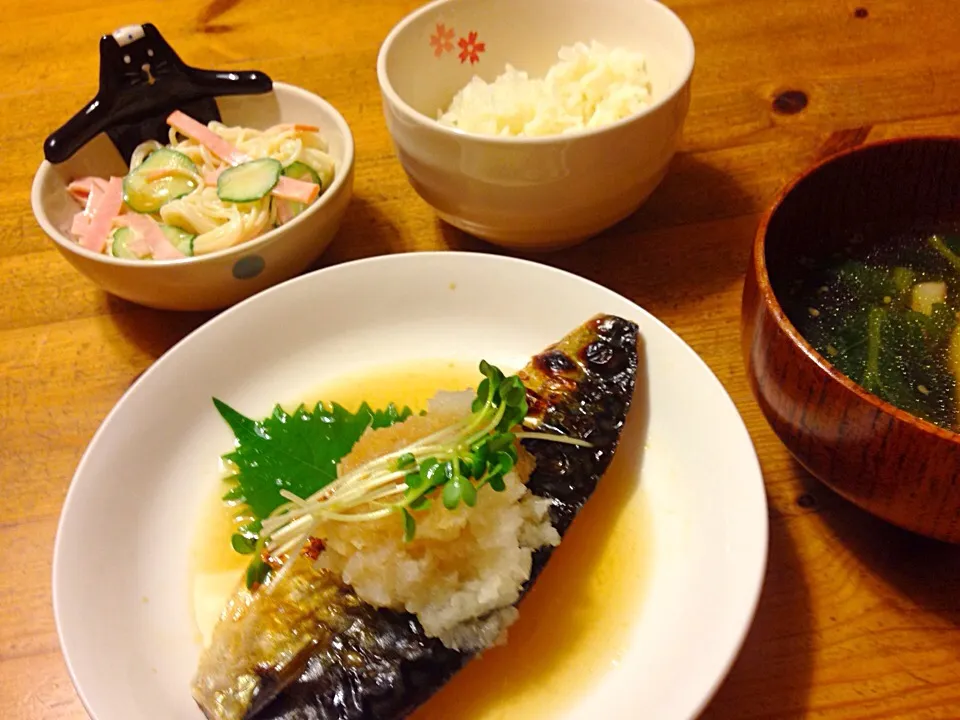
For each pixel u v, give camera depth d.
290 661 0.26
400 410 0.32
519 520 0.26
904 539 0.27
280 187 0.36
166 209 0.36
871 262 0.29
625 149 0.32
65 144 0.36
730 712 0.25
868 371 0.26
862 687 0.25
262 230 0.36
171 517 0.30
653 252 0.36
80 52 0.49
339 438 0.31
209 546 0.29
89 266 0.33
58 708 0.26
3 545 0.30
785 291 0.28
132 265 0.32
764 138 0.40
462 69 0.39
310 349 0.34
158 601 0.28
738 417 0.28
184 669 0.26
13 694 0.26
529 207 0.33
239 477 0.30
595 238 0.37
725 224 0.37
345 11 0.50
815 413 0.24
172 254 0.35
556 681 0.26
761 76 0.43
